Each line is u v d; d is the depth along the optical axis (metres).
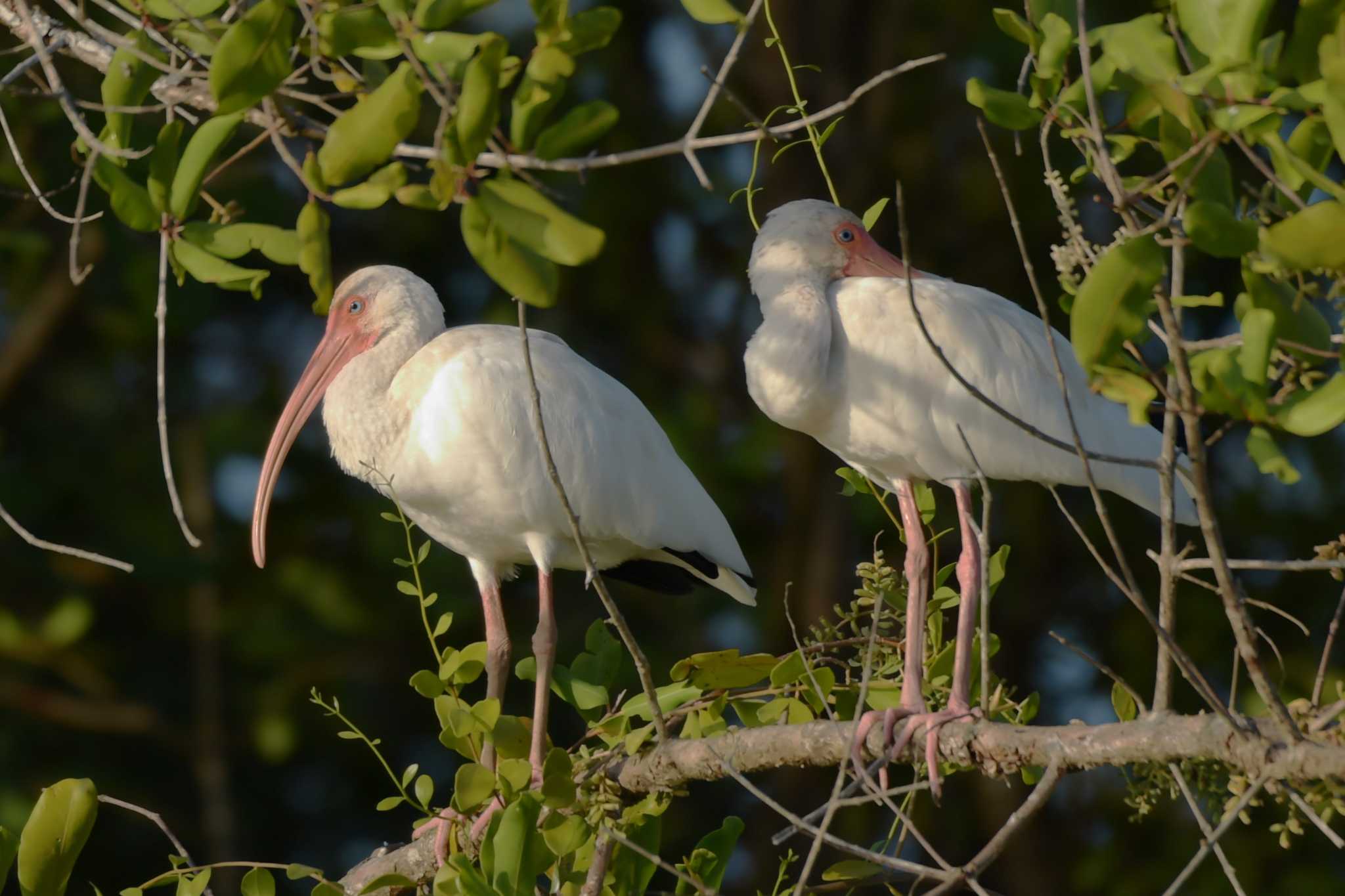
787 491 17.73
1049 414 9.05
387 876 7.62
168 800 16.84
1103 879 16.88
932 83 18.56
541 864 7.21
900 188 5.51
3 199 14.84
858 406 9.06
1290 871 16.17
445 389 10.15
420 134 14.45
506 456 10.11
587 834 7.23
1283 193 5.58
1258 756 5.73
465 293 18.52
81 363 17.55
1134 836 17.14
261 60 5.54
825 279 9.23
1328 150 5.69
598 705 8.04
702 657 7.89
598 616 17.22
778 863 16.47
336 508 17.70
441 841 8.38
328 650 17.06
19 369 16.78
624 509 10.34
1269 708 5.62
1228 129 5.34
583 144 5.45
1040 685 17.77
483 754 8.74
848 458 9.46
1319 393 5.24
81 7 6.45
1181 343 5.24
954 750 7.04
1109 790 17.44
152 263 16.19
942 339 8.98
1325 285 6.54
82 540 16.69
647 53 19.20
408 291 10.75
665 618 17.36
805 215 9.24
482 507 10.28
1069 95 5.86
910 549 9.05
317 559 17.50
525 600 17.20
